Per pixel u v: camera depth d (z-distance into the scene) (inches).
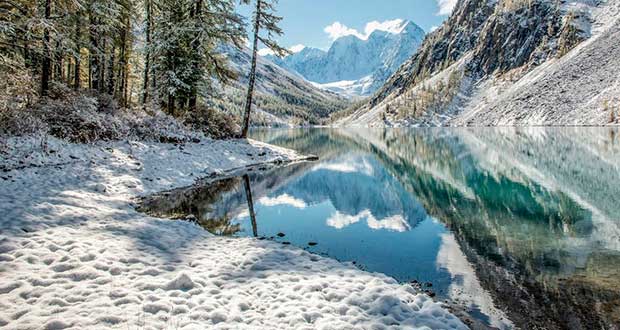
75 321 188.7
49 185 466.6
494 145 1734.7
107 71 1027.9
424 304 243.0
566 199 609.9
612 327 225.6
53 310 199.8
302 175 855.7
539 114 4146.2
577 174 843.4
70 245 291.4
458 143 1943.9
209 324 201.5
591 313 243.8
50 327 181.3
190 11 1011.9
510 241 406.0
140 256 295.7
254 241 369.4
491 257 357.1
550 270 318.7
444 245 394.9
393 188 760.3
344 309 228.2
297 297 241.8
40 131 616.1
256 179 751.7
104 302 213.5
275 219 499.2
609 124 3253.0
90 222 362.3
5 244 271.0
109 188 518.9
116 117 814.5
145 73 1136.2
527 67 6161.4
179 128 921.5
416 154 1444.4
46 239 295.3
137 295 226.4
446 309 248.4
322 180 819.4
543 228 453.1
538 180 796.0
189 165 741.9
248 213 517.3
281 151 1123.9
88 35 880.3
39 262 256.7
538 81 4891.7
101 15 868.0
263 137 2694.4
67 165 563.2
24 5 687.7
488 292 279.6
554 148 1457.9
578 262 336.5
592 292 274.1
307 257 328.8
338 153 1488.7
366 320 216.1
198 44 997.8
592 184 725.9
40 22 642.2
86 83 1323.8
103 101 848.3
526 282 295.6
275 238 412.8
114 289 230.8
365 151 1583.4
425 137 2632.9
